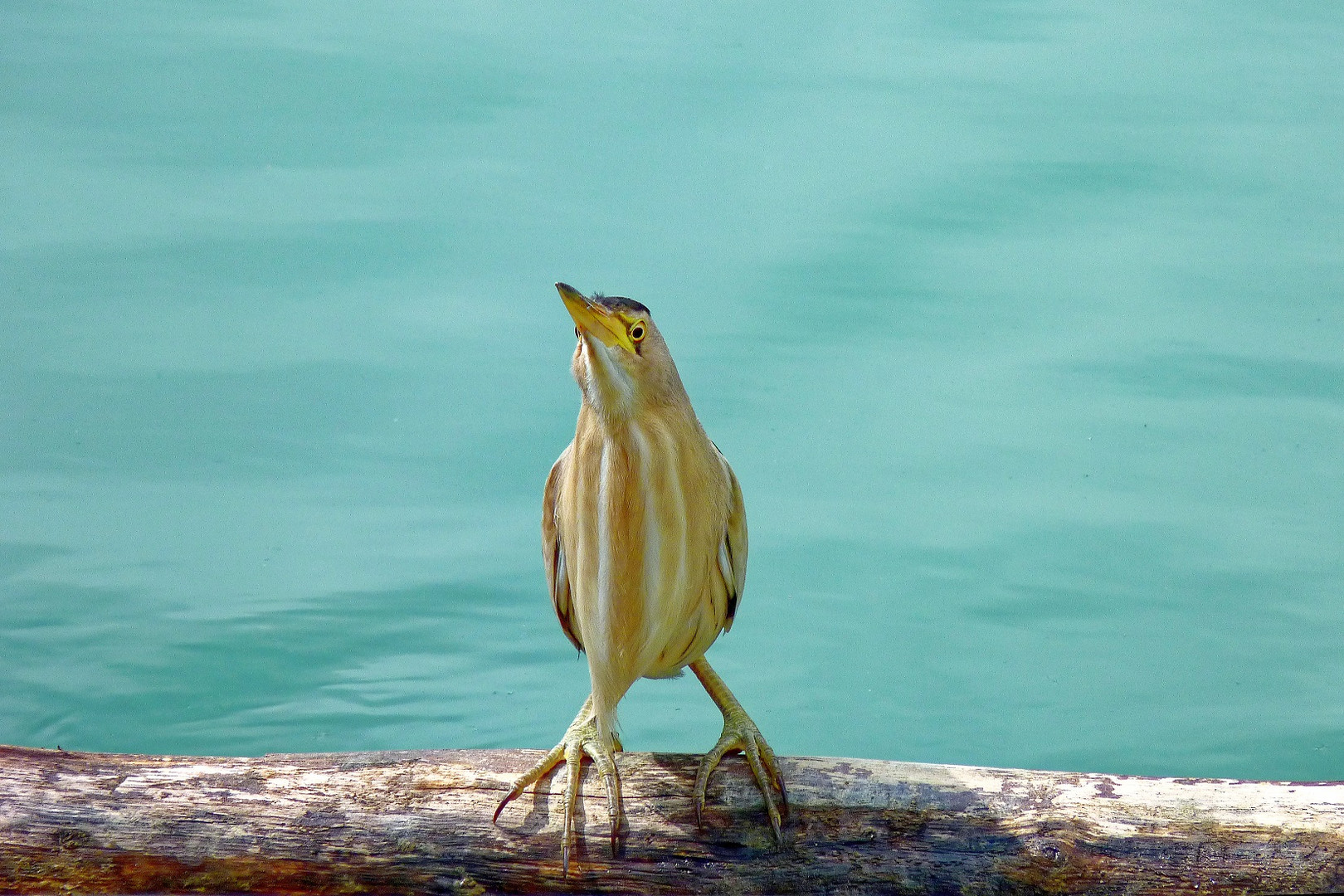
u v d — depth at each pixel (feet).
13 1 58.95
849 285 47.85
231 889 32.68
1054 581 35.73
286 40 58.75
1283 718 34.27
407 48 59.21
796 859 32.65
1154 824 32.63
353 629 34.65
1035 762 34.17
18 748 32.76
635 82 57.31
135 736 34.30
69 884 32.68
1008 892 32.60
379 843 32.68
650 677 33.14
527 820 32.71
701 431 32.83
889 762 32.76
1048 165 53.72
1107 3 61.72
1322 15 58.29
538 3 60.23
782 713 34.37
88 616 34.65
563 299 32.65
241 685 34.40
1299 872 32.58
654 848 32.68
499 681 34.47
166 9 58.95
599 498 32.73
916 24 61.72
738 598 33.06
